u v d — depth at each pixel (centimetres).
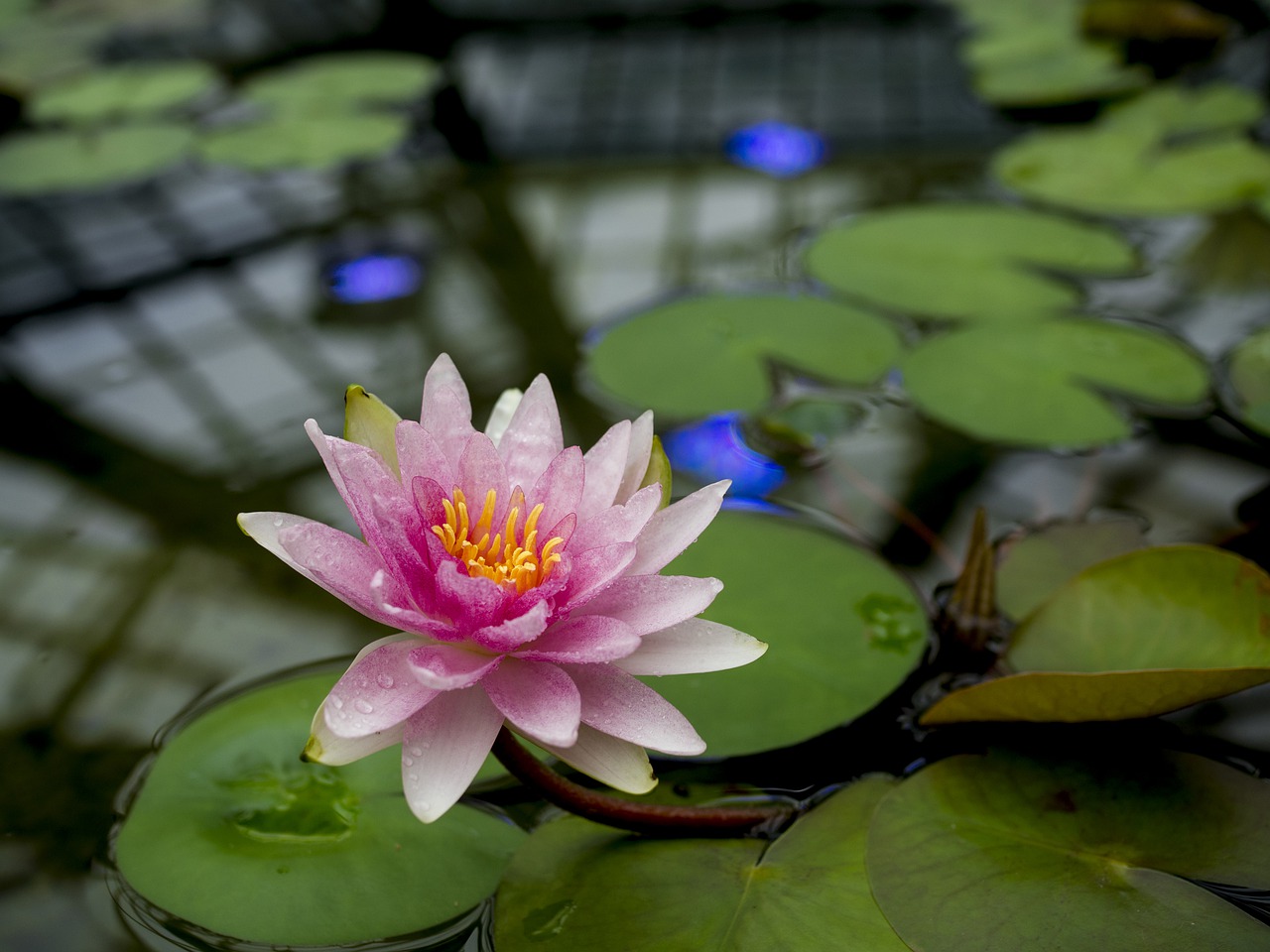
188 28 139
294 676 74
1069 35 124
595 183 105
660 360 88
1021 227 96
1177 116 107
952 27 130
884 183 103
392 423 68
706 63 125
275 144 108
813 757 71
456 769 64
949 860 67
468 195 104
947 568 78
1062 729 71
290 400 88
